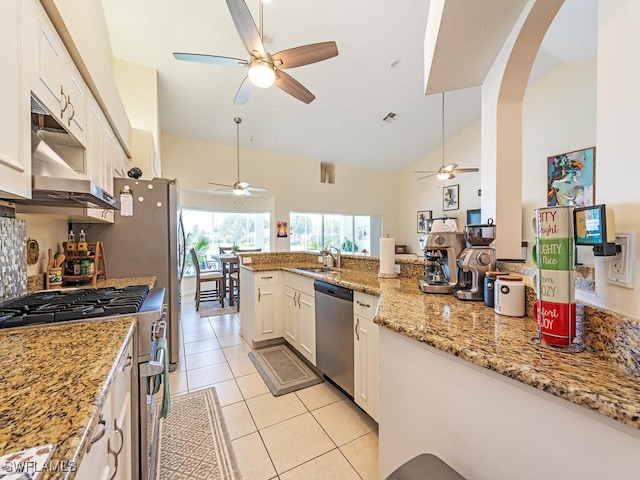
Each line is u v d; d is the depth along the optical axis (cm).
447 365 83
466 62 153
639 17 60
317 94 450
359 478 133
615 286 67
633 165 62
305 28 321
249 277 299
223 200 594
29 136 95
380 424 112
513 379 65
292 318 277
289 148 606
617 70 66
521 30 124
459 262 137
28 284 159
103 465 68
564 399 56
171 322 246
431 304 126
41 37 102
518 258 148
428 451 90
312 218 704
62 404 53
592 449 54
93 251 218
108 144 198
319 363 224
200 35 308
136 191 237
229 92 414
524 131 493
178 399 197
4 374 65
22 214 160
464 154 632
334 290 203
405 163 752
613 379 57
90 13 150
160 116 454
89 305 123
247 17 182
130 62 337
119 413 85
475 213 603
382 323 104
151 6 273
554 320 74
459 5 117
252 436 161
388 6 305
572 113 434
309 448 152
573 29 326
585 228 69
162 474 134
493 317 105
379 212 767
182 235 302
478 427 74
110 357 75
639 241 60
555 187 452
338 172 704
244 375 233
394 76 429
